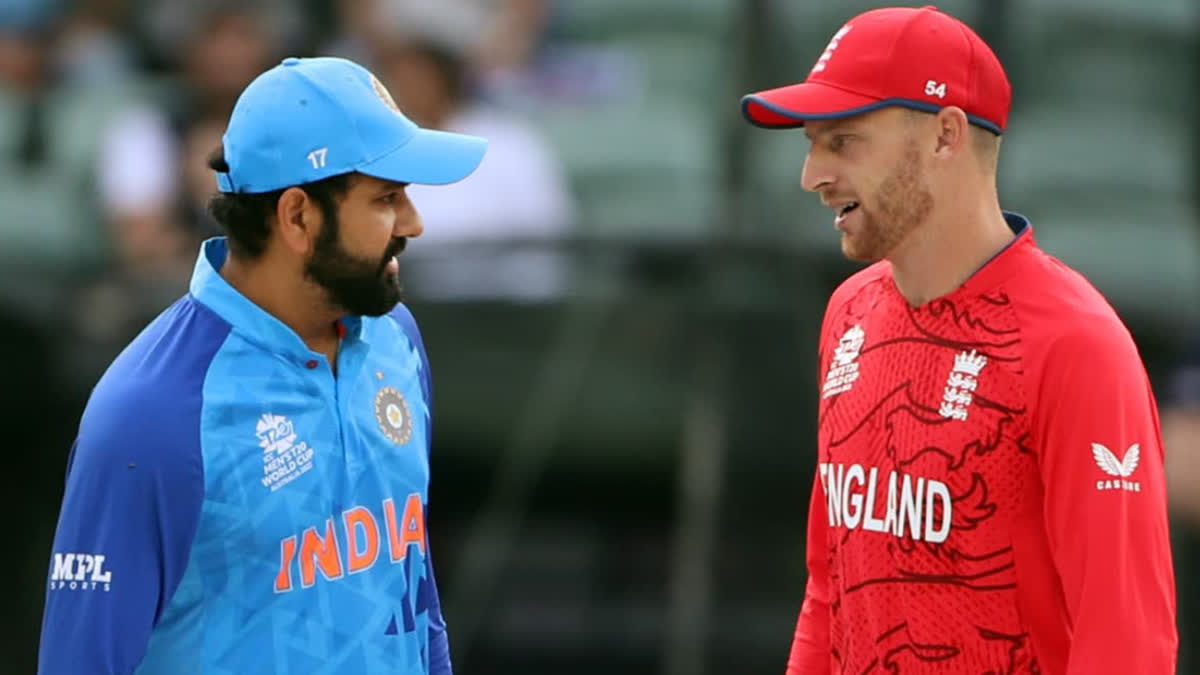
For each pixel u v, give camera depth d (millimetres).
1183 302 20734
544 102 25438
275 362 9891
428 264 19766
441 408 19844
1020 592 9883
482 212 21359
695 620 18922
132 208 23000
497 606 20672
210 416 9672
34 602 20438
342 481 10047
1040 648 9945
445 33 23188
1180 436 19016
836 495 10578
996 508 9844
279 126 9719
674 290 19219
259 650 9805
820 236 18938
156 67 27078
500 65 25797
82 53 27469
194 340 9828
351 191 9773
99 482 9594
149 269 21578
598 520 20500
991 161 10242
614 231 19641
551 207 22094
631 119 24203
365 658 10109
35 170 24688
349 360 10266
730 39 25031
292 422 9883
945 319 10102
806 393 18766
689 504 19016
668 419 19406
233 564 9758
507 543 20391
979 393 9875
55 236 22859
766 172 19500
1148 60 25000
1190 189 23828
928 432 10016
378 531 10211
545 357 19656
